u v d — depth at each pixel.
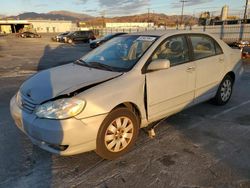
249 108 4.68
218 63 4.30
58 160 2.93
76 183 2.52
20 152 3.10
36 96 2.73
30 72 9.12
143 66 3.15
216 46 4.37
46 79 3.11
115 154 2.93
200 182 2.51
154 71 3.21
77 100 2.55
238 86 6.38
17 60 12.89
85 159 2.96
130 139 3.06
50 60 12.88
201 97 4.11
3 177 2.61
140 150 3.14
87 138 2.62
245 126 3.86
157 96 3.28
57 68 3.67
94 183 2.52
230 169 2.73
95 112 2.62
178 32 3.73
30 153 3.08
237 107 4.73
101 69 3.28
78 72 3.25
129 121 3.00
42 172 2.70
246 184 2.48
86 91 2.66
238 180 2.54
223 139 3.43
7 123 3.98
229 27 25.22
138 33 3.96
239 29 24.09
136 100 3.02
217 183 2.50
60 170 2.74
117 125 2.88
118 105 2.91
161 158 2.96
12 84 6.91
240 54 4.99
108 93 2.74
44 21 88.38
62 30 92.44
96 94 2.67
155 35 3.58
